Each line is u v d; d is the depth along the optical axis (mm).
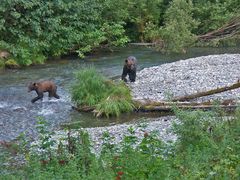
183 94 15523
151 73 19250
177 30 25781
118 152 7137
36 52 24031
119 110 14086
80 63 23750
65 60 24906
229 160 6391
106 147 7387
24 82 18844
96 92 14711
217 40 27719
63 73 20859
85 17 26719
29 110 14633
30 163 6691
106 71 21234
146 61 24062
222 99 14641
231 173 6102
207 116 7555
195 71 18984
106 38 27672
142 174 6145
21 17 23969
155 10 32188
